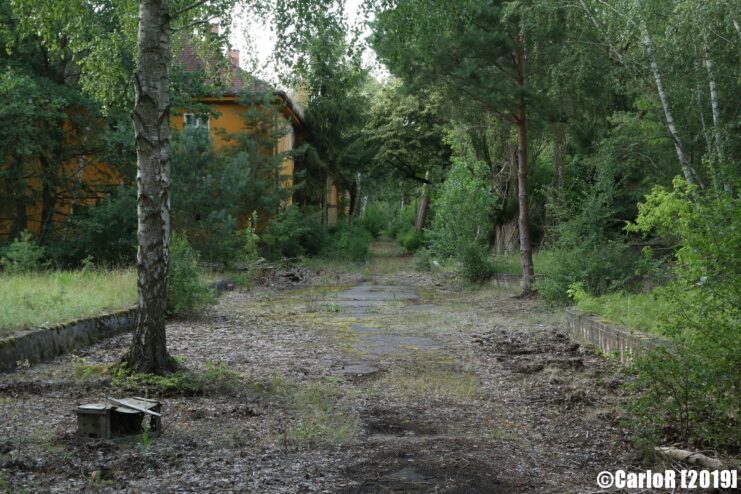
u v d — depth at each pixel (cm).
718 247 566
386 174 4050
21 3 957
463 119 2009
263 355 1005
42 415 631
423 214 4500
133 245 2250
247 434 594
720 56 1356
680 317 623
